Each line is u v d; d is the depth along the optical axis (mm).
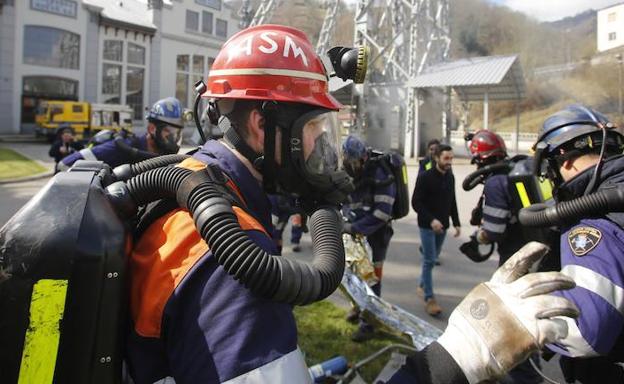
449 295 5207
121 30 32844
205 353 820
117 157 3312
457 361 889
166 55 35031
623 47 23812
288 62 1062
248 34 1123
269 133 1045
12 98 29422
